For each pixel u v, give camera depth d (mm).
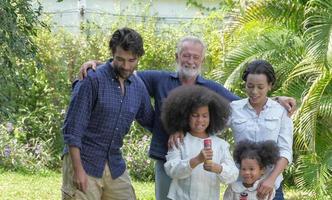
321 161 14086
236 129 8398
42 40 21781
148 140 20156
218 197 8078
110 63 8109
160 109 8773
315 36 13102
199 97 7973
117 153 8258
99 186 8109
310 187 14086
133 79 8336
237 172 7906
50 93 21500
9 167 19875
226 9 19703
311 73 13898
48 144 20734
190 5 25031
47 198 16125
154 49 21812
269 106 8359
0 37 10211
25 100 20781
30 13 10961
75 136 7805
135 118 8680
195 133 8133
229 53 15367
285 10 15086
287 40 15102
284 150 8227
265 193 7887
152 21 22734
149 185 18797
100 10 23859
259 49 15156
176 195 8023
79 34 22734
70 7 24672
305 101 13219
